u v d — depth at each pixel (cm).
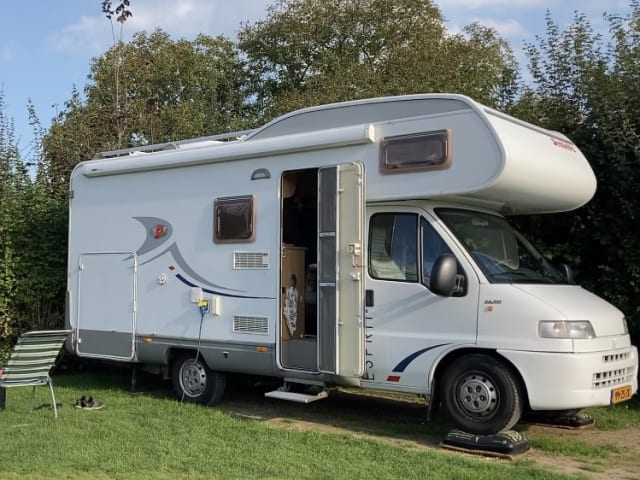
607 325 614
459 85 1733
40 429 662
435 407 640
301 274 753
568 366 570
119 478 515
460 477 518
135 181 859
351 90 2081
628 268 826
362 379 667
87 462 553
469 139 610
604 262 872
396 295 652
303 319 753
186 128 2531
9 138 1101
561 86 916
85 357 896
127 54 2464
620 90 844
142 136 1797
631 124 828
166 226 823
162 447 598
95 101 2103
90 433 649
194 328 787
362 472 529
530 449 619
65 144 1423
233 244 760
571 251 879
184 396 809
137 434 645
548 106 916
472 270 621
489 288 611
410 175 640
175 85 2872
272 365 722
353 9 2689
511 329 594
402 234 661
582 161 733
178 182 816
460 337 617
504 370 598
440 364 637
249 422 700
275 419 743
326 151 695
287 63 2895
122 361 855
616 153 820
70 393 865
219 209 772
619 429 715
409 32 2602
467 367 616
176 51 2842
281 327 721
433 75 1977
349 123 691
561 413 710
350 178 668
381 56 2575
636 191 816
